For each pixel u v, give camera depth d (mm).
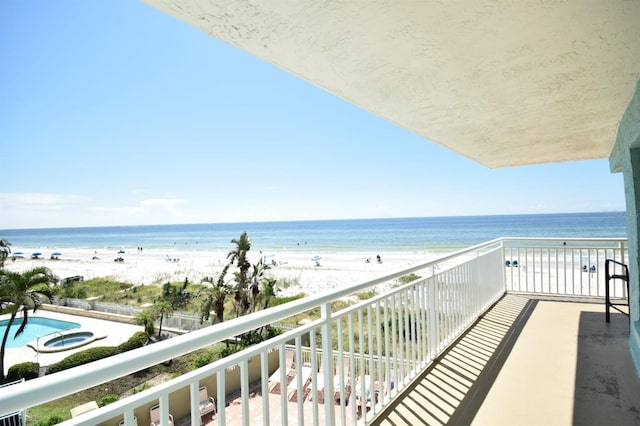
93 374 824
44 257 45375
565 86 2131
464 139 3508
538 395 2467
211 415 5930
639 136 2271
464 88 2146
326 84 2070
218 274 28953
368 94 2244
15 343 14961
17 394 703
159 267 34719
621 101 2432
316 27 1424
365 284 2057
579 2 1278
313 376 1653
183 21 1395
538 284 11242
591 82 2078
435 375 2814
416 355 2867
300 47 1606
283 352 1468
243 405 1257
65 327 16812
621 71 1928
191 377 1096
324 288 22797
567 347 3314
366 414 2119
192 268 33500
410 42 1564
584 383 2613
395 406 2357
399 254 34656
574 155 4359
